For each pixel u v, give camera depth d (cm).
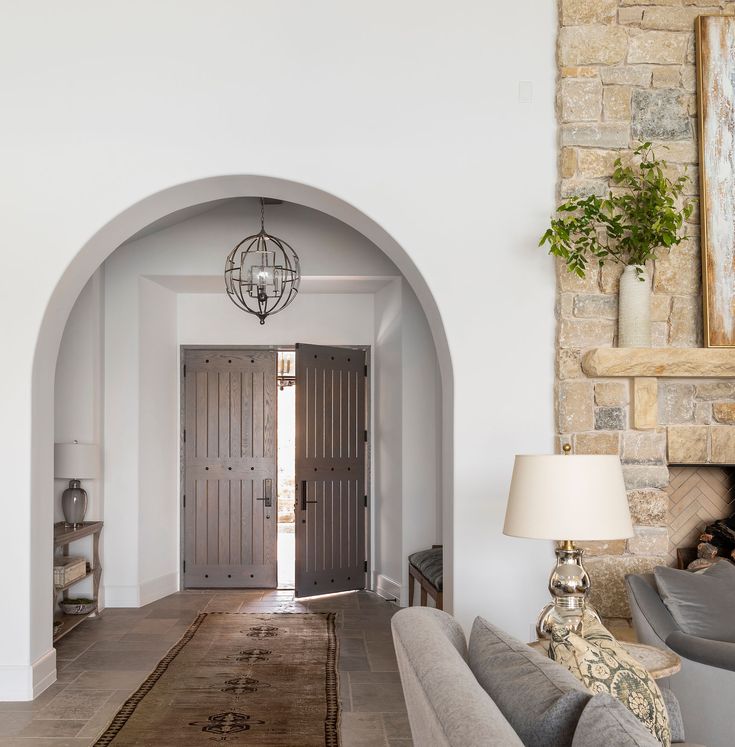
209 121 448
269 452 816
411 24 454
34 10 451
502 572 438
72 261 445
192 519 812
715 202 441
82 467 635
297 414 762
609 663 233
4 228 445
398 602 726
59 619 612
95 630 622
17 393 441
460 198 448
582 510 291
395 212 448
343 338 824
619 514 295
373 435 820
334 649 561
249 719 418
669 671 284
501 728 158
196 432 816
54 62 449
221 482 814
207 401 817
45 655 467
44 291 444
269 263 574
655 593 352
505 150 451
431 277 446
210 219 716
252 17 452
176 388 808
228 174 447
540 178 450
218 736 393
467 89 452
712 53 445
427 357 731
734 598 339
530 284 446
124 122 448
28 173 446
